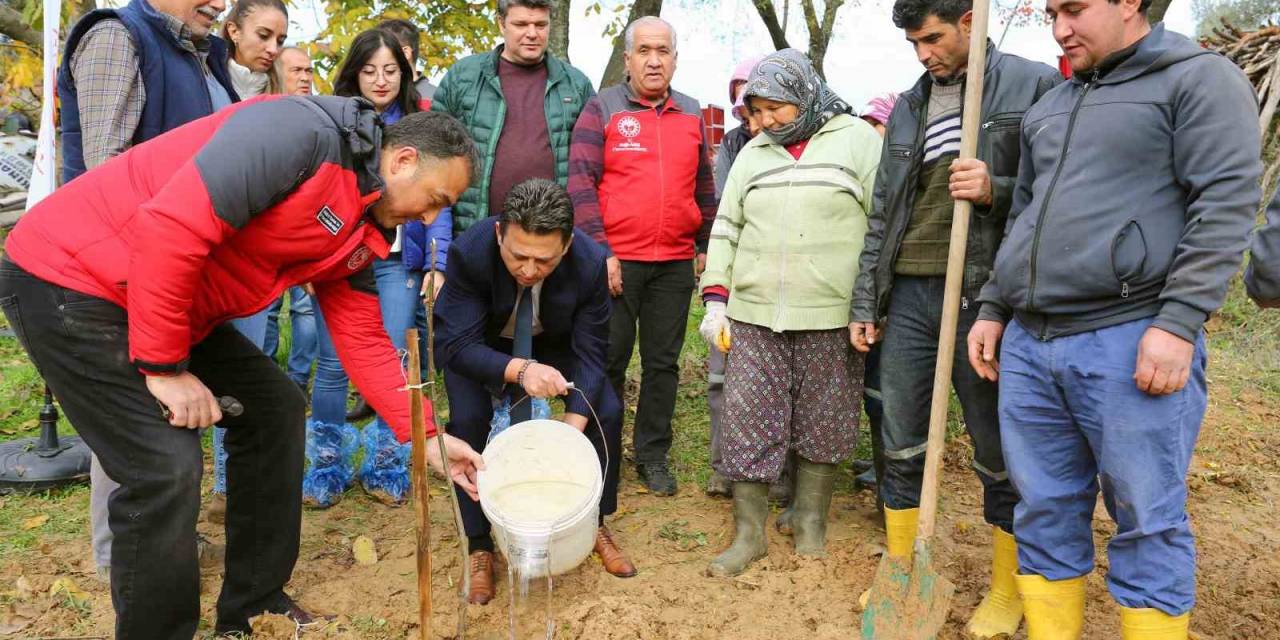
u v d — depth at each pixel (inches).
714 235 150.3
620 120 167.8
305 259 98.3
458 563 140.8
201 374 108.0
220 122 95.6
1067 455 103.3
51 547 141.4
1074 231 95.6
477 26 309.9
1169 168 92.2
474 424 131.4
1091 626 122.6
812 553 144.3
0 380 223.1
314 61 281.1
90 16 116.8
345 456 167.5
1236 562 145.0
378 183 96.3
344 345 113.2
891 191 128.6
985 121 117.5
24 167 376.5
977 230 119.5
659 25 165.9
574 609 121.6
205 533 147.5
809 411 144.4
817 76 142.2
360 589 132.0
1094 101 96.0
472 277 126.7
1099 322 96.1
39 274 92.2
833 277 139.0
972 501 170.6
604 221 169.5
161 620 99.4
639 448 177.6
